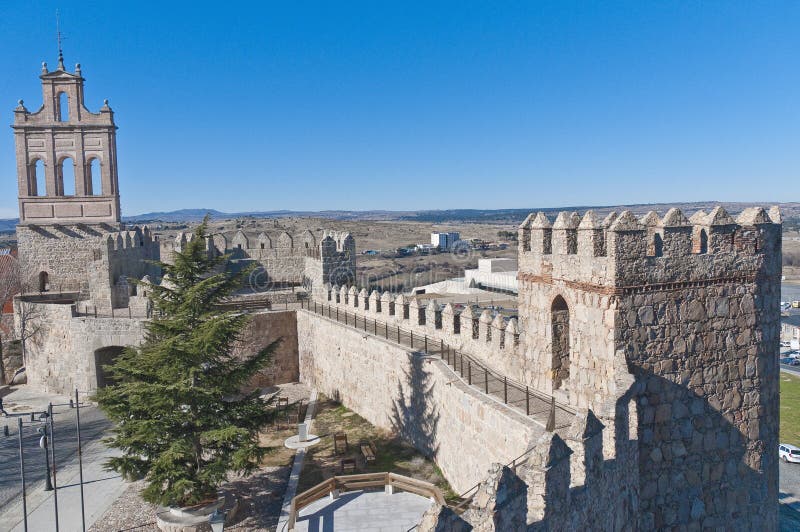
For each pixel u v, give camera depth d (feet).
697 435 60.70
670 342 58.75
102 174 166.81
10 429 118.32
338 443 98.68
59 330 140.05
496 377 78.89
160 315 87.92
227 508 79.10
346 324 121.39
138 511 82.74
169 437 76.89
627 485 53.78
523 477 38.81
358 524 69.10
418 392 91.30
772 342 64.69
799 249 560.20
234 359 84.43
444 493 76.74
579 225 61.36
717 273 60.70
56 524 73.41
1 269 169.89
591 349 59.67
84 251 165.99
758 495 64.44
